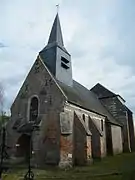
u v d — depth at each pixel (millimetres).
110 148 26234
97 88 35438
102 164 18938
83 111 22312
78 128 20203
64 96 19531
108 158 23016
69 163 18109
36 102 21297
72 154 19172
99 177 12602
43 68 21828
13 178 11945
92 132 23094
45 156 18406
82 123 20188
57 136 18547
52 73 22094
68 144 18656
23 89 22625
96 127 22953
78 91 26031
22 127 20359
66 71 23938
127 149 30547
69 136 19094
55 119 19188
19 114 21922
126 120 31766
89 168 17031
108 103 33594
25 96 22172
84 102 23578
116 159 21469
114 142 27391
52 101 19984
